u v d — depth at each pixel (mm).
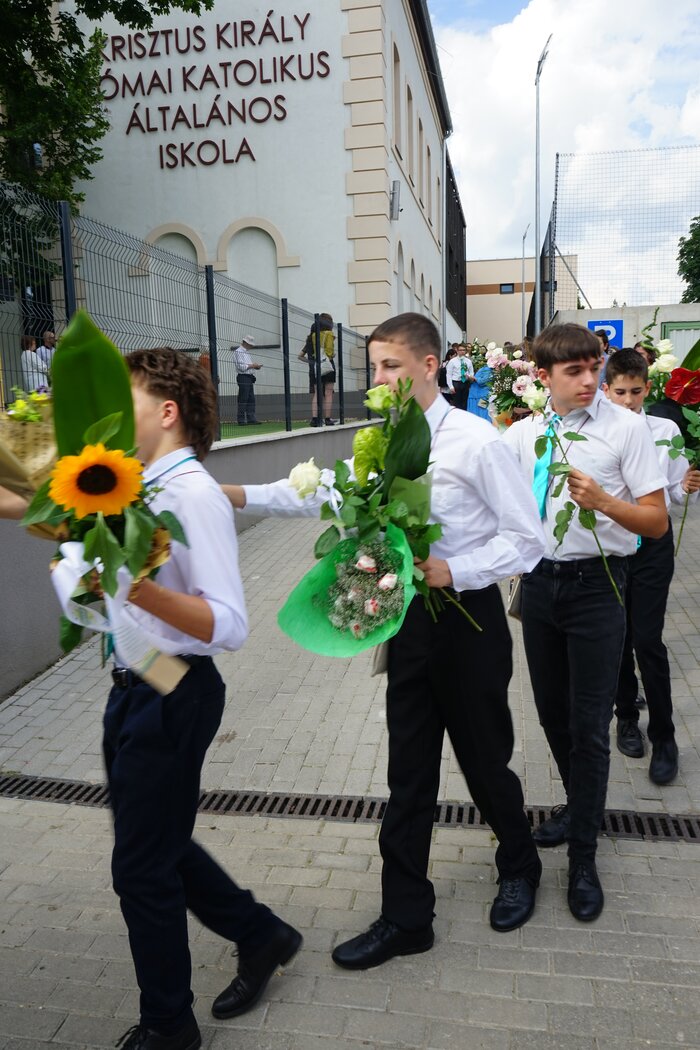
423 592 2338
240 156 16750
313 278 16766
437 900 2918
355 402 15320
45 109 13883
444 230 32281
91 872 3166
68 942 2756
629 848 3211
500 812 2682
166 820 2018
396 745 2598
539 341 2855
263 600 6621
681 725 4238
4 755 4215
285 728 4418
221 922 2330
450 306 38812
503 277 72375
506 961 2592
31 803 3740
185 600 1811
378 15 16016
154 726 1962
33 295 5367
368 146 16297
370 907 2904
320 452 11859
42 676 5203
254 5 16328
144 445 2012
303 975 2561
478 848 3262
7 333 5125
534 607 2943
